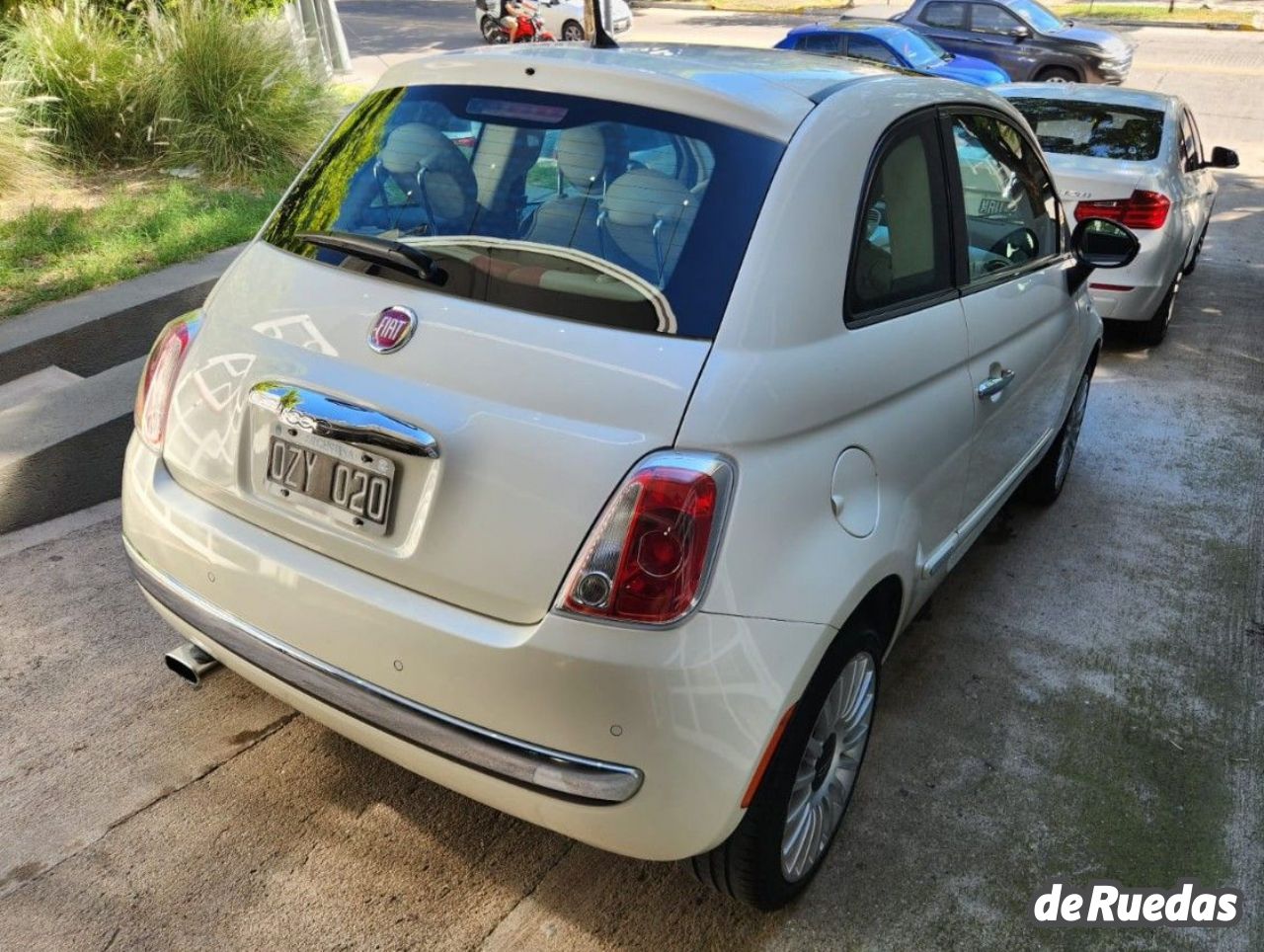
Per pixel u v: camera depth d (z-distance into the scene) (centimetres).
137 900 245
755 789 207
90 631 340
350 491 216
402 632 205
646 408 197
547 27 2031
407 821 273
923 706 332
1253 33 2461
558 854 266
